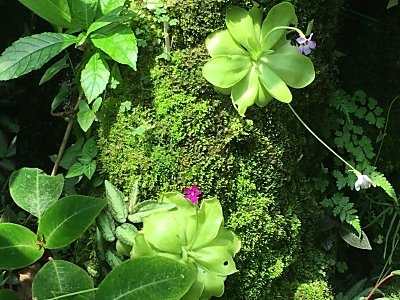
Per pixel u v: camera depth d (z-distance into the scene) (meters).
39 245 0.43
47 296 0.42
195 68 0.45
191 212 0.44
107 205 0.45
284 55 0.46
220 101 0.46
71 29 0.44
